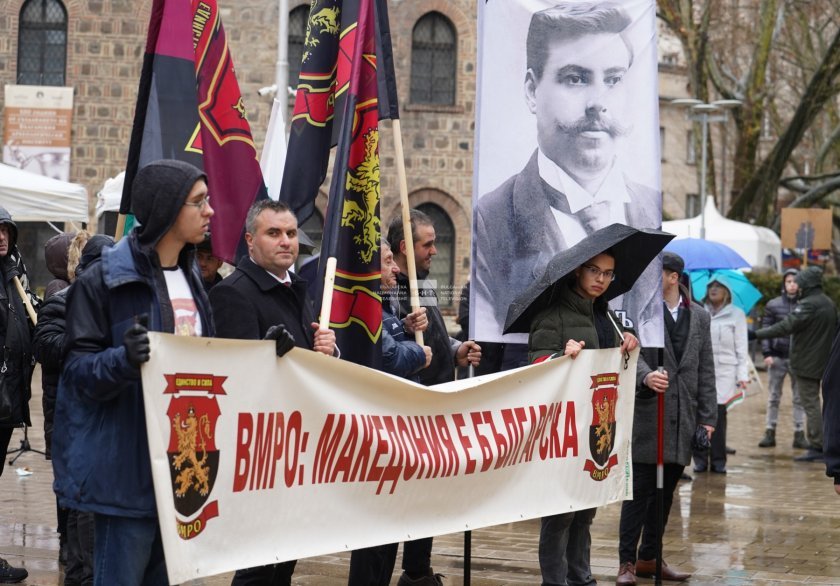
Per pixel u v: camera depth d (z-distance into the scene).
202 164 6.54
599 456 6.79
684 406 8.11
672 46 54.19
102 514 4.62
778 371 16.56
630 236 6.70
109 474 4.54
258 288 5.57
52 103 30.78
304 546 5.11
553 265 6.52
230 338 5.04
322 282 6.16
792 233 31.86
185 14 6.54
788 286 16.69
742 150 37.62
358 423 5.32
